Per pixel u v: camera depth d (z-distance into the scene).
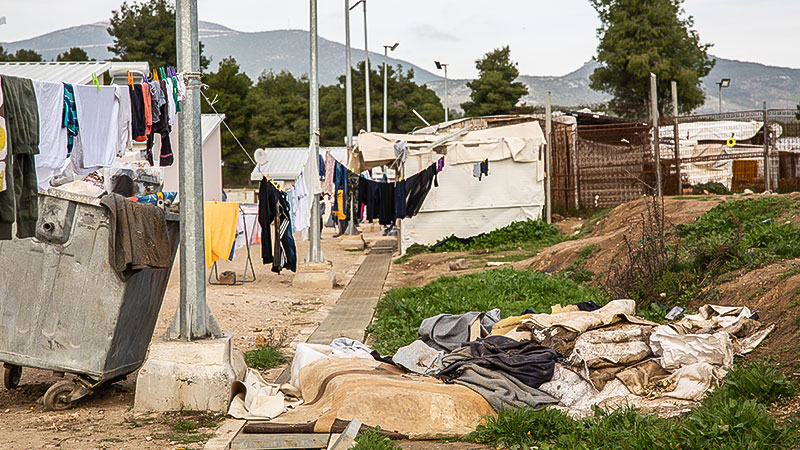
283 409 7.15
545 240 23.06
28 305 7.48
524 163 25.11
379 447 5.74
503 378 7.32
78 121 7.77
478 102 76.44
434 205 25.12
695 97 54.69
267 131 69.19
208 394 7.27
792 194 15.20
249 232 20.91
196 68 7.87
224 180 66.94
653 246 11.69
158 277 8.45
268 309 14.67
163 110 8.55
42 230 7.43
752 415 5.45
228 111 68.12
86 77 21.42
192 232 7.71
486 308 12.32
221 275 18.86
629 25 54.22
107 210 7.48
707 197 18.97
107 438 6.41
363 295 16.58
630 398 7.16
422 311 12.45
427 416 6.50
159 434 6.55
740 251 11.09
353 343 9.28
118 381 8.85
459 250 24.03
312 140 18.77
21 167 6.38
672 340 7.75
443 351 8.83
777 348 7.86
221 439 6.32
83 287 7.48
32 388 8.54
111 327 7.49
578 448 5.54
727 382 6.69
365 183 20.20
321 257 18.61
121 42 68.31
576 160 27.86
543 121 28.61
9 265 7.45
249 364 9.59
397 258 24.08
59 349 7.49
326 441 6.22
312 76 18.92
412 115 77.12
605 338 7.84
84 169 8.07
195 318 7.68
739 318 8.68
